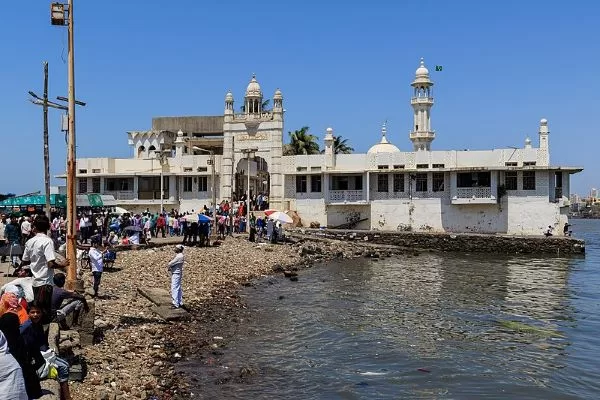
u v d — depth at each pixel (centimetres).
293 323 2198
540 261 4797
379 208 6188
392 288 3156
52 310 1400
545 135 5759
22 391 721
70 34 1809
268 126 6450
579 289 3200
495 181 5825
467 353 1830
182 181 6700
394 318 2345
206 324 2095
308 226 6372
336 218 6309
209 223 4541
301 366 1648
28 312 991
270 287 3094
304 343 1909
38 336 986
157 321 2027
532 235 5716
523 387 1509
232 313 2320
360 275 3703
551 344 1955
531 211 5800
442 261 4700
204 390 1392
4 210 4775
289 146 8719
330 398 1396
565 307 2639
